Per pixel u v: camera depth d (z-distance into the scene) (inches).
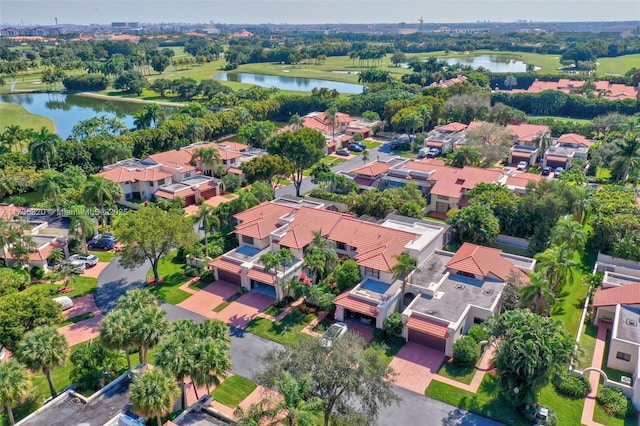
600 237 2881.4
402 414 1769.2
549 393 1857.8
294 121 5600.4
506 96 7165.4
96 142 4653.1
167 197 3779.5
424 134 5369.1
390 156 5088.6
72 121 6973.4
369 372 1524.4
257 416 1467.8
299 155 3757.4
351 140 5595.5
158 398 1496.1
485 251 2578.7
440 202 3688.5
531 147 4874.5
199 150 4146.2
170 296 2568.9
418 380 1945.1
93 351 1940.2
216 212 3275.1
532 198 2950.3
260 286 2659.9
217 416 1678.2
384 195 3270.2
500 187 3280.0
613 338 1956.2
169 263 2942.9
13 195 3976.4
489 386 1903.3
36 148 4136.3
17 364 1625.2
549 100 6791.3
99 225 3388.3
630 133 4562.0
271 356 1614.2
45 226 3132.4
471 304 2224.4
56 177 3454.7
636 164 3831.2
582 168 4313.5
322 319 2361.0
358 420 1496.1
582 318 2253.9
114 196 3358.8
